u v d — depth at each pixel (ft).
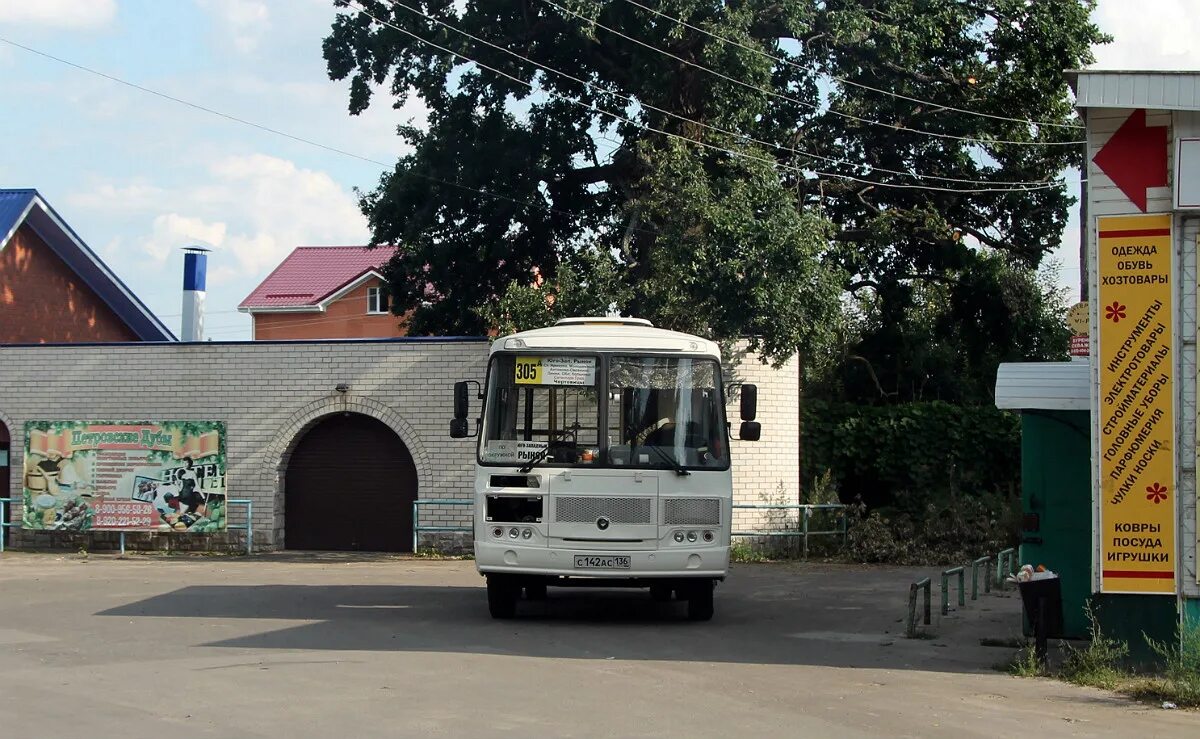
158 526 74.84
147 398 77.10
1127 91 34.27
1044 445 42.09
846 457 88.22
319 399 75.15
